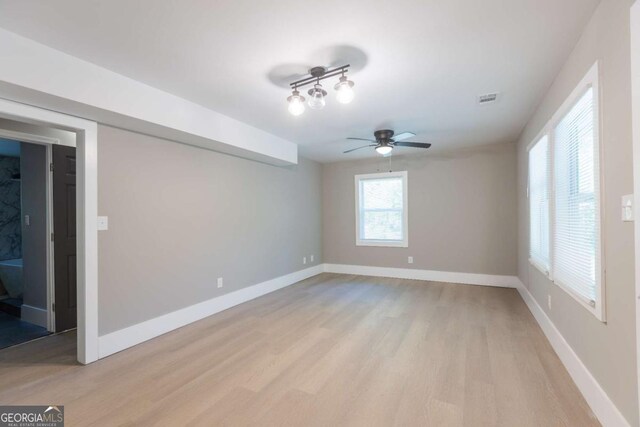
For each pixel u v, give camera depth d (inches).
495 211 195.9
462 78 98.7
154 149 122.1
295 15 67.2
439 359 99.1
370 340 114.7
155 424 69.5
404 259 223.3
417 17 68.4
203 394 80.9
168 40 76.9
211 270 147.6
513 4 64.6
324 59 86.4
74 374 91.8
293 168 215.8
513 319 135.2
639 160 53.3
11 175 201.9
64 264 128.6
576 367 83.0
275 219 195.5
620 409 60.9
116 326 107.7
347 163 243.0
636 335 55.0
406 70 93.1
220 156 154.0
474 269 202.4
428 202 215.0
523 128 156.8
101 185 104.6
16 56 74.2
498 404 75.7
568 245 91.1
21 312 140.8
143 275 117.3
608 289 65.7
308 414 72.6
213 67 91.0
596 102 68.7
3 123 113.0
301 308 154.7
